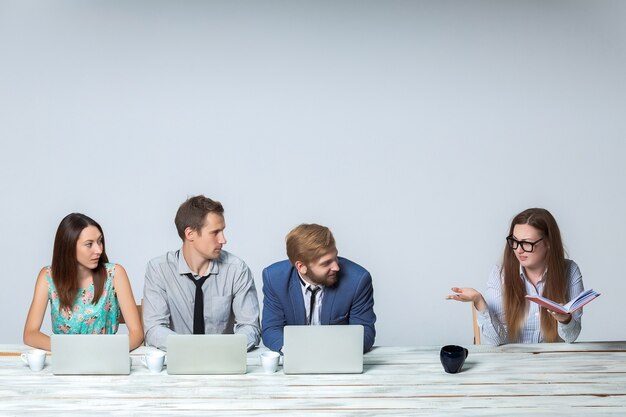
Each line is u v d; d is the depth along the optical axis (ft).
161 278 12.31
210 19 22.86
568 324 11.70
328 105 22.43
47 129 22.04
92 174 21.45
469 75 22.61
